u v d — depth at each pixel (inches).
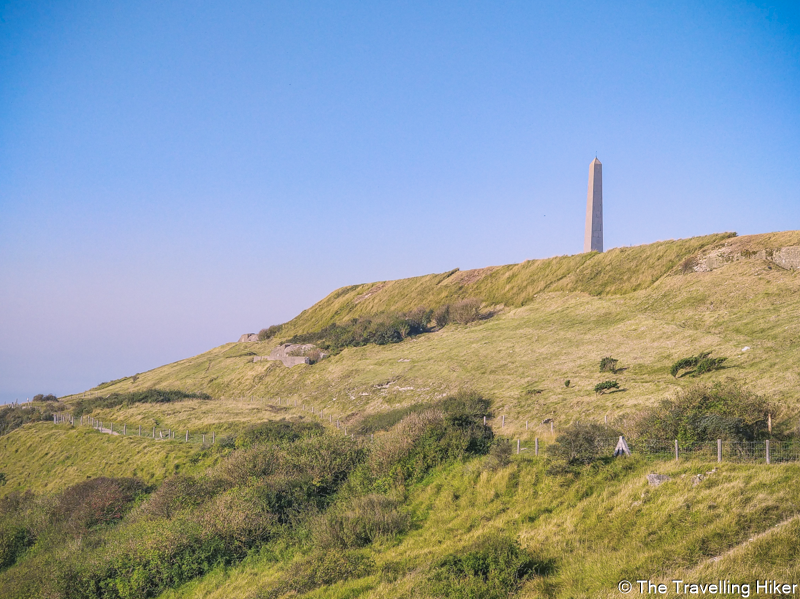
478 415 1349.7
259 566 769.6
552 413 1264.8
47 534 1137.4
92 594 784.9
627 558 539.8
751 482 599.8
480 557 581.3
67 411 2758.4
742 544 505.7
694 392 920.3
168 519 944.9
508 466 831.7
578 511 665.6
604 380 1438.2
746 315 1684.3
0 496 1695.4
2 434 2554.1
